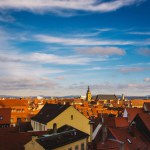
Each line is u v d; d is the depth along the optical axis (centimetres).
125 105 19812
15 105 10362
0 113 8012
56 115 6556
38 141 4338
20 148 4859
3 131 6153
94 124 7400
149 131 5919
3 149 4769
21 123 7681
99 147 5328
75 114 6775
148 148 5594
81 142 5131
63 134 4956
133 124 5819
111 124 7131
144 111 8388
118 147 5066
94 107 14850
